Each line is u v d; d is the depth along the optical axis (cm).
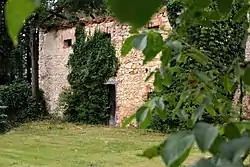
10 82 1800
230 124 63
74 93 1396
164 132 1107
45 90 1532
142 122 103
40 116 1484
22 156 791
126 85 1293
